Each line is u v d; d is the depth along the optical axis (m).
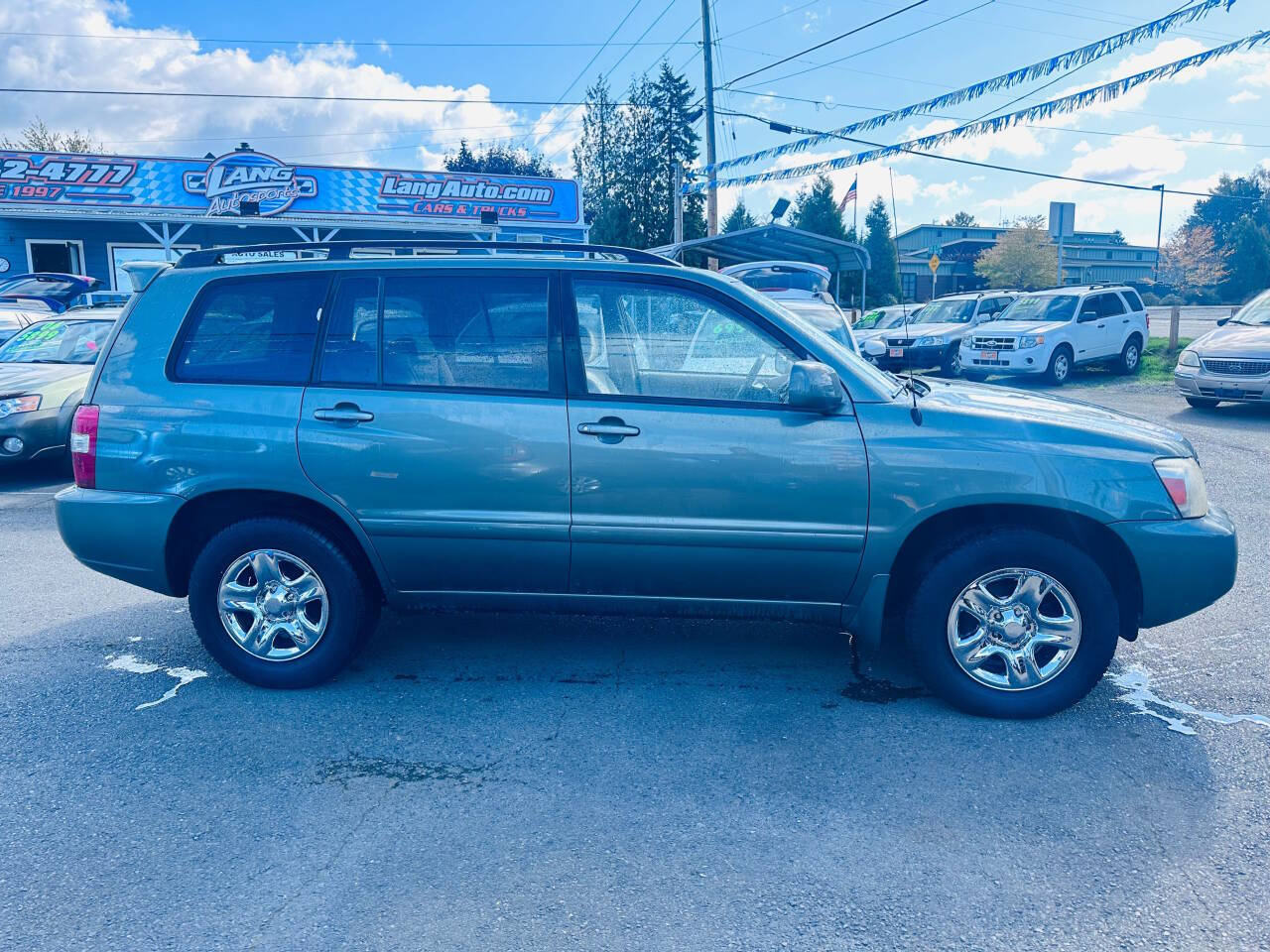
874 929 2.67
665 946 2.60
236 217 20.69
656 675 4.51
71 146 39.22
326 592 4.27
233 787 3.48
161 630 5.18
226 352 4.30
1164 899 2.79
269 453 4.16
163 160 20.53
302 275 4.30
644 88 40.72
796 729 3.93
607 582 4.20
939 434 3.96
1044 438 3.95
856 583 4.07
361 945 2.61
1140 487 3.88
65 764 3.67
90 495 4.29
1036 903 2.78
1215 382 12.77
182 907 2.78
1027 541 3.89
